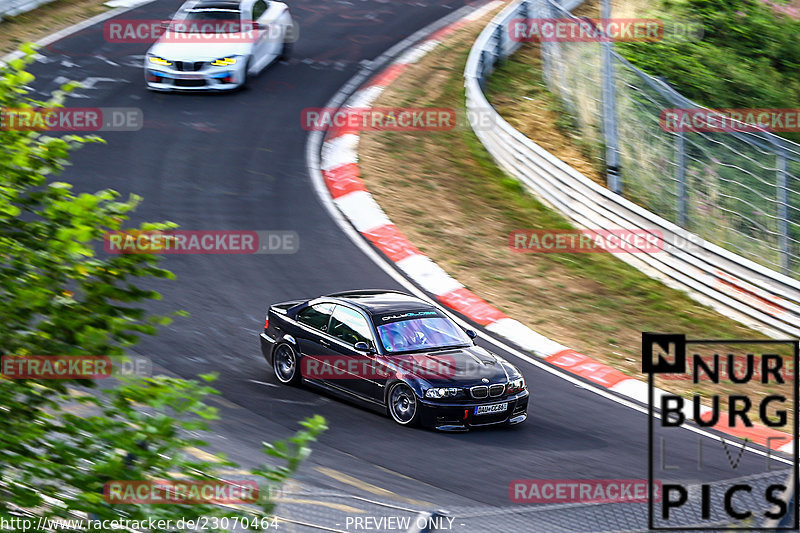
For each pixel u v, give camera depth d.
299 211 65.94
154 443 17.92
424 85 90.12
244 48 84.00
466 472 35.59
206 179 69.44
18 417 17.89
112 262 18.64
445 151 78.06
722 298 60.44
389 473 34.97
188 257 58.22
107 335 18.41
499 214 69.31
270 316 46.41
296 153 74.94
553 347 51.69
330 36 102.00
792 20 101.56
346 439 38.41
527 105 84.75
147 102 82.19
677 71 91.12
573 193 69.19
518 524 23.31
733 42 97.88
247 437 37.56
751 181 67.31
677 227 63.09
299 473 33.88
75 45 93.94
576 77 80.38
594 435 40.97
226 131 77.69
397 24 107.62
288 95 85.88
